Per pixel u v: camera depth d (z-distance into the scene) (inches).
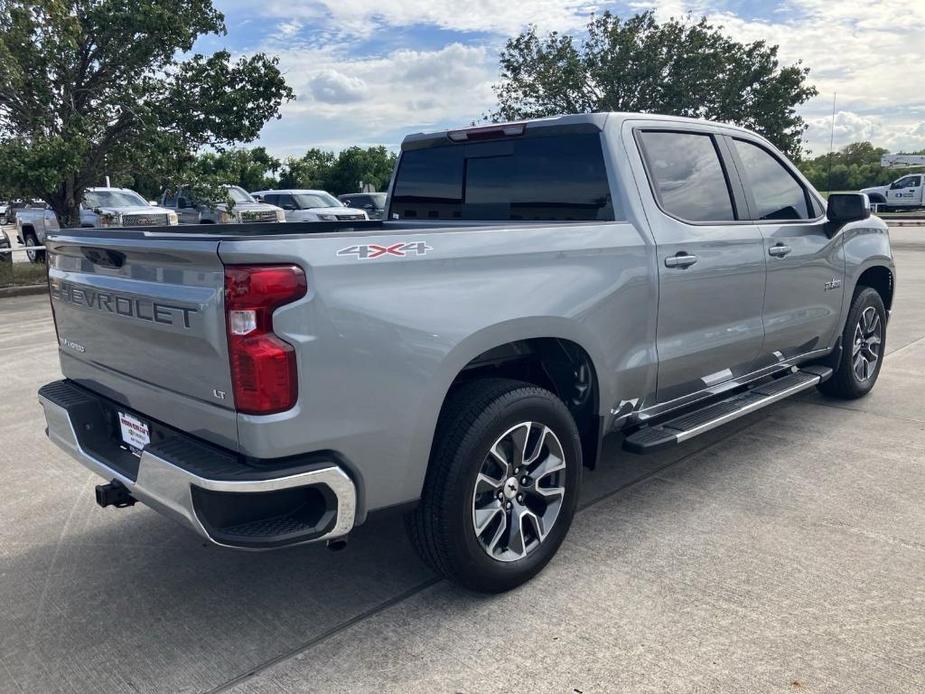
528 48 1097.4
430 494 110.9
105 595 125.1
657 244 140.3
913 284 477.1
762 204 173.9
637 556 132.3
